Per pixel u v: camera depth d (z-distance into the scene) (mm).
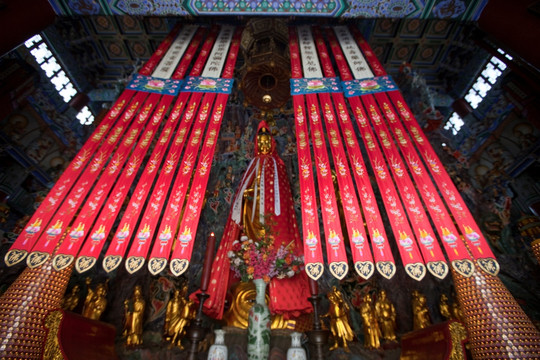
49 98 10984
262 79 11570
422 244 5500
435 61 13891
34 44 11133
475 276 5152
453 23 12523
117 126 7766
